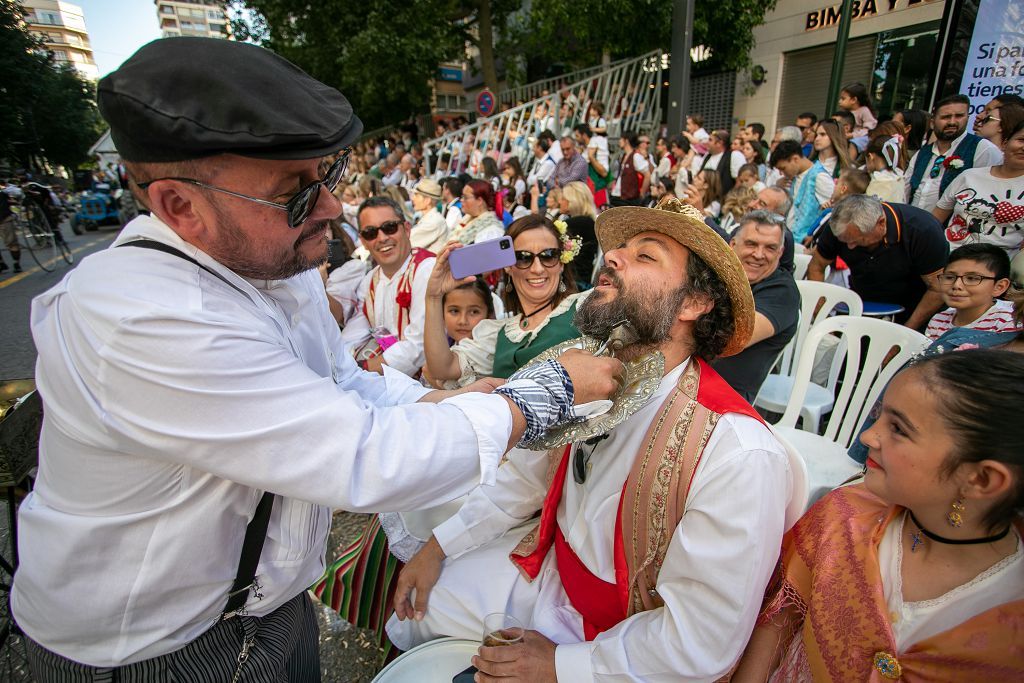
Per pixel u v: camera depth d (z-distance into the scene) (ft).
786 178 15.87
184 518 2.82
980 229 10.48
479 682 3.81
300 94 2.43
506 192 20.52
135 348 2.38
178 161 2.36
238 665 3.28
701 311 3.98
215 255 2.72
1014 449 2.52
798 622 3.76
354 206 22.02
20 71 87.92
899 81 25.84
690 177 19.95
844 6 18.76
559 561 4.49
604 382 3.39
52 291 2.72
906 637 3.11
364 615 5.66
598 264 12.02
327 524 3.53
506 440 2.92
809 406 8.68
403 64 39.45
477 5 41.37
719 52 31.42
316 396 2.62
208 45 2.36
